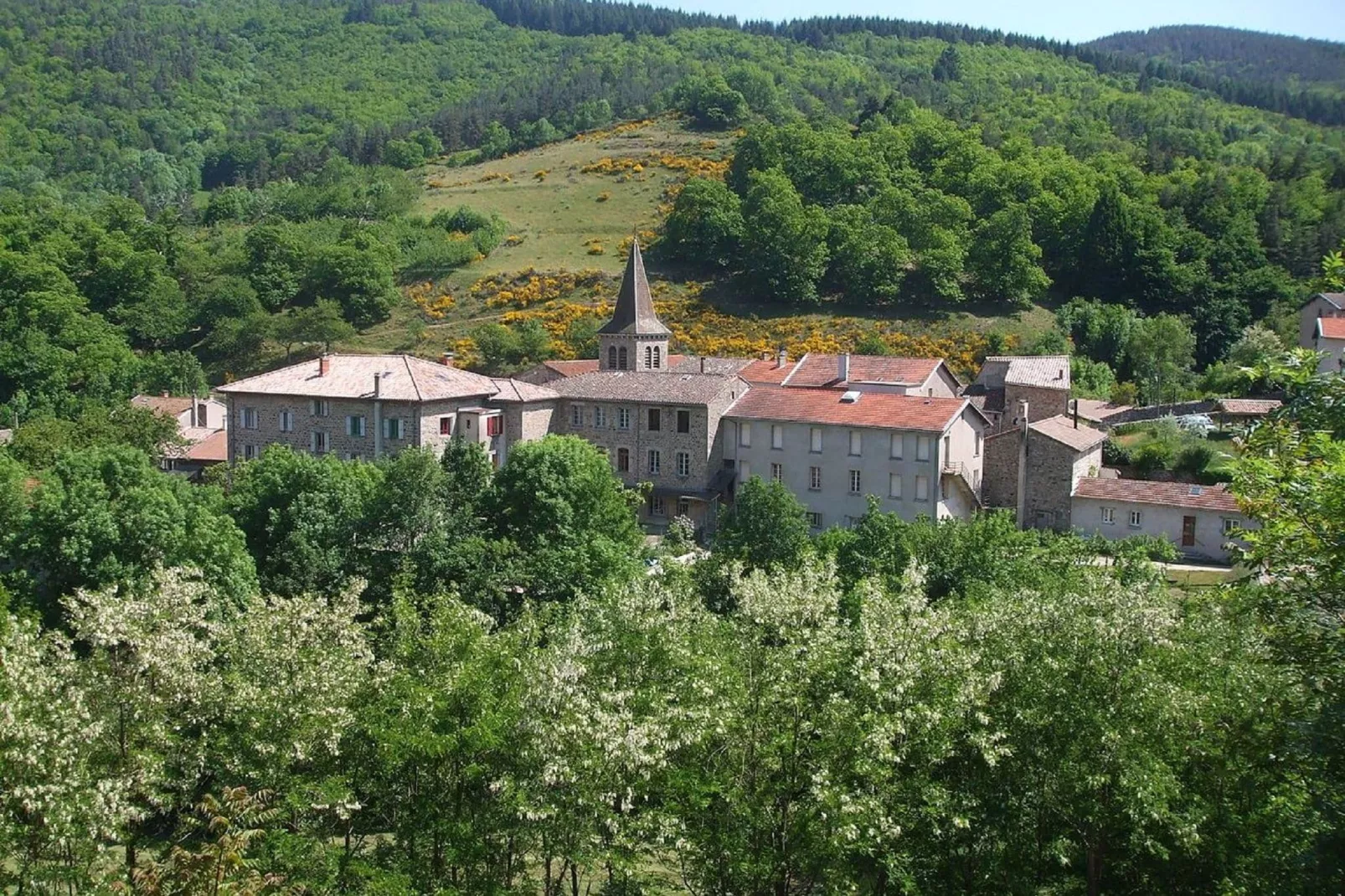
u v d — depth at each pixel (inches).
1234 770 989.2
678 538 2409.0
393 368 2965.1
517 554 2030.0
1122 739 969.5
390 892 974.4
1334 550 834.2
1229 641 1093.1
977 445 2864.2
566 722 989.2
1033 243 5565.9
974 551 1909.4
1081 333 4980.3
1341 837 815.7
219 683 1123.3
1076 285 5472.4
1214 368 4281.5
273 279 5634.8
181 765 1114.7
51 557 1894.7
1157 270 5201.8
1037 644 1057.5
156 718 1078.4
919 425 2672.2
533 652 1098.1
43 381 4384.8
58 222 5728.3
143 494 1925.4
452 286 5821.9
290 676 1110.4
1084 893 1121.4
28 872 909.2
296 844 1005.8
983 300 5369.1
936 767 1072.2
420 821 1063.6
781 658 1007.6
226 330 5054.1
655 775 1052.5
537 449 2234.3
